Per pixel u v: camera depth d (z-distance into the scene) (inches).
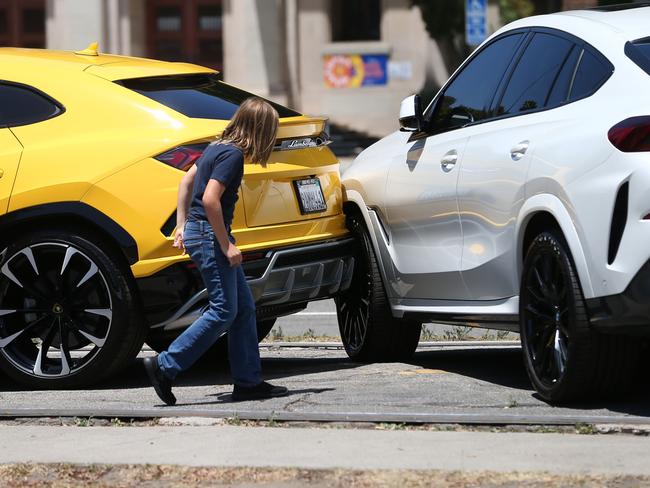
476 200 613.3
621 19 585.0
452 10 2386.8
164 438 511.8
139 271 629.0
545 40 610.2
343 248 697.6
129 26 2674.7
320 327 977.5
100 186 633.0
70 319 648.4
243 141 580.4
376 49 2728.8
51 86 667.4
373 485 438.9
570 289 535.2
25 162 646.5
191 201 591.2
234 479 450.3
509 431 515.8
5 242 653.9
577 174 531.5
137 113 650.8
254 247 645.9
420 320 685.9
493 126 618.2
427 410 554.6
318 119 696.4
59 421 552.7
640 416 528.7
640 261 501.7
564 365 548.7
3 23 2721.5
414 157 682.2
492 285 610.2
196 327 585.9
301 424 534.9
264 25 2664.9
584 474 443.2
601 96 545.6
